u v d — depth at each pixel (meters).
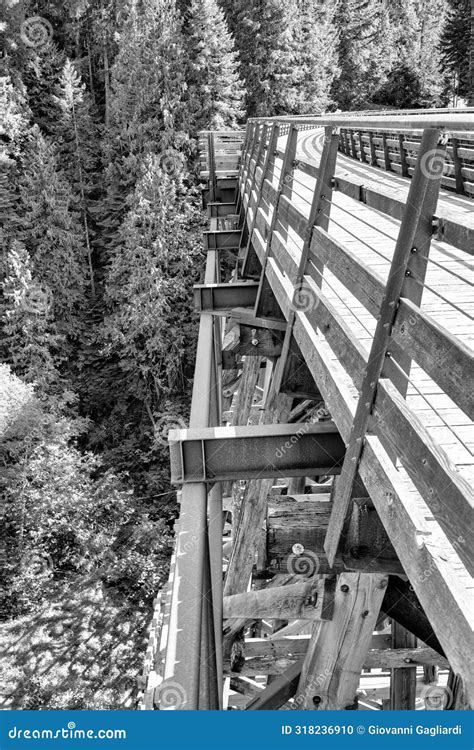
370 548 2.85
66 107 30.45
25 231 27.61
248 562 4.93
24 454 19.30
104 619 16.38
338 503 2.93
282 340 6.62
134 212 27.41
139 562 17.75
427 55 68.38
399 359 2.35
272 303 6.49
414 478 2.08
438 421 2.96
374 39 57.78
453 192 10.30
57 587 17.36
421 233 2.17
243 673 5.15
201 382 5.12
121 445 25.61
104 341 28.19
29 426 19.27
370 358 2.55
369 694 6.43
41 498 18.00
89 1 35.41
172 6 30.45
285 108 40.16
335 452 3.65
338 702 3.28
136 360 27.14
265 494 4.84
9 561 17.31
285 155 5.61
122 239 28.17
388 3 72.12
